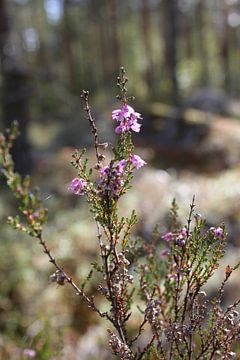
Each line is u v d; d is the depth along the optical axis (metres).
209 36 38.31
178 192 9.34
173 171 12.00
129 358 1.54
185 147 13.59
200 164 12.45
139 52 33.41
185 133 14.38
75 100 17.12
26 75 10.49
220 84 33.94
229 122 15.10
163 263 1.90
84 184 1.42
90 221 7.37
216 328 1.59
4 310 4.93
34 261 5.97
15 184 1.24
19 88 10.41
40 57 30.69
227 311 1.60
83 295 1.49
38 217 1.28
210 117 15.26
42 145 15.09
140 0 30.27
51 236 6.87
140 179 10.17
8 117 10.54
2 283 5.33
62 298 5.16
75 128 15.84
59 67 30.06
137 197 8.80
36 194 1.27
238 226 7.34
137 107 15.84
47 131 16.14
